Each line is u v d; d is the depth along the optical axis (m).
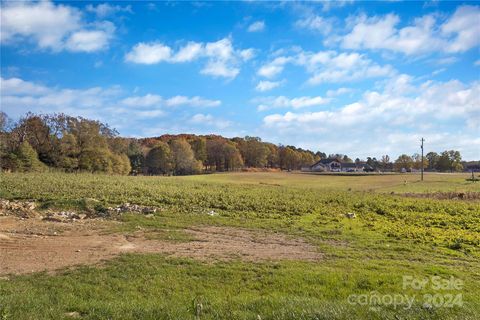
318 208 31.86
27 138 77.56
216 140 145.38
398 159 167.88
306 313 7.58
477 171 151.75
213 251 15.95
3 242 16.14
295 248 17.12
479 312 8.52
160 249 15.98
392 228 23.34
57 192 31.34
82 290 10.59
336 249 17.05
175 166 113.44
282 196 39.47
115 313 7.68
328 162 174.88
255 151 150.75
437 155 165.12
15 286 10.44
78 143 82.38
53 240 17.11
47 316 7.43
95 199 28.73
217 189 44.59
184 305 8.75
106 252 15.19
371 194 46.81
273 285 11.61
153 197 32.00
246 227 22.06
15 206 24.70
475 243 19.05
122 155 91.88
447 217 28.75
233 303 8.84
